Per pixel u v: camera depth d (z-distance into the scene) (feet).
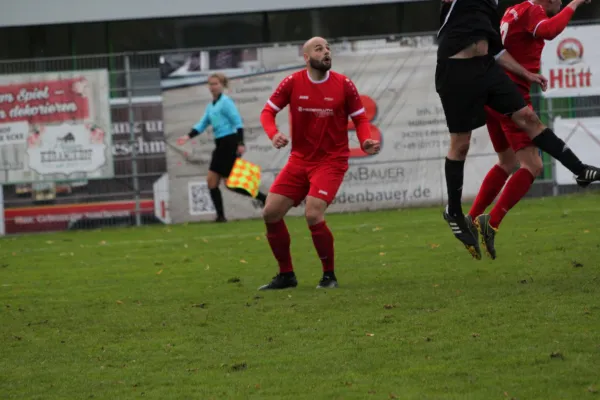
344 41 199.21
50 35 226.38
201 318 89.97
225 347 77.36
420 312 85.35
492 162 197.57
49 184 202.18
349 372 67.15
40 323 92.73
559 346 69.82
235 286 110.22
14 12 224.74
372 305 90.43
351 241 148.05
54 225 202.39
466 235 95.30
